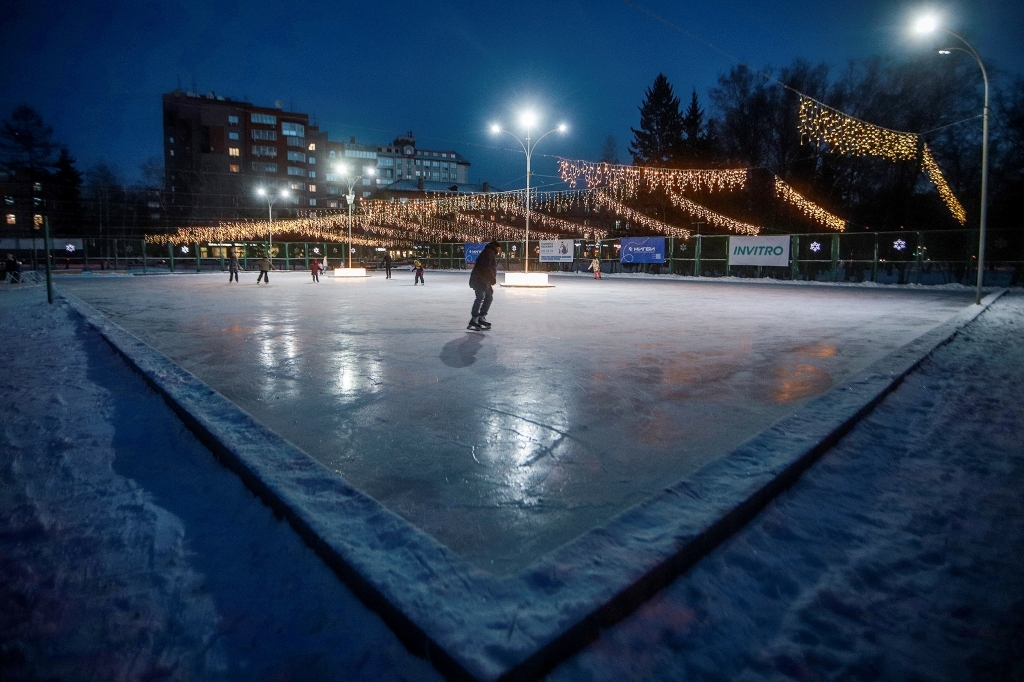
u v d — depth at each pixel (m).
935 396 4.75
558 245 33.69
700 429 3.80
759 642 1.75
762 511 2.59
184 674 1.59
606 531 2.15
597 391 4.85
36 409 4.32
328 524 2.21
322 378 5.34
